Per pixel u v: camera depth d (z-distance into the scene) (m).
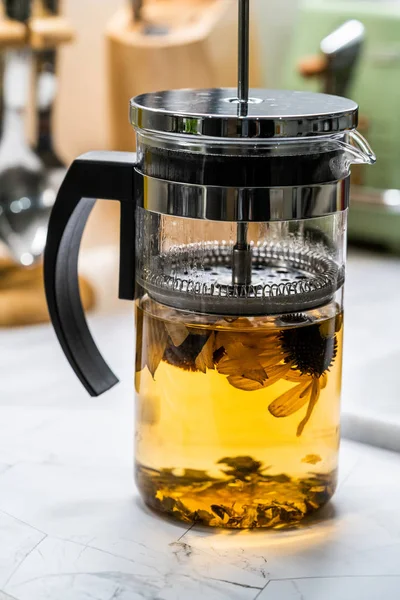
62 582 0.62
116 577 0.62
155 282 0.65
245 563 0.63
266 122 0.60
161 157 0.63
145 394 0.67
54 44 1.01
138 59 1.11
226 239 0.66
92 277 1.11
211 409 0.64
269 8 1.30
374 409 0.77
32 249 1.02
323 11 1.22
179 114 0.61
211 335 0.63
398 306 1.04
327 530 0.66
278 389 0.63
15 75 0.99
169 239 0.65
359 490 0.71
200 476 0.65
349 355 0.91
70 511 0.68
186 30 1.13
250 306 0.63
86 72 1.31
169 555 0.64
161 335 0.64
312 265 0.66
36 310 0.99
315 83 1.23
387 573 0.63
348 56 1.13
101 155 0.67
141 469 0.68
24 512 0.68
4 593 0.61
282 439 0.64
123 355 0.93
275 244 0.67
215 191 0.62
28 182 1.01
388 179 1.18
